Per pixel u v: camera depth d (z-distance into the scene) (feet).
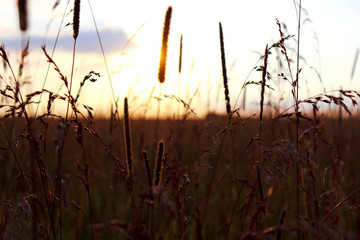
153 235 5.33
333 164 7.09
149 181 5.91
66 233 10.28
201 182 12.06
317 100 6.56
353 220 8.71
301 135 6.61
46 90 6.21
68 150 12.83
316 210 6.72
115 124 9.56
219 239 9.64
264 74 6.78
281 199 10.28
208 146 8.29
